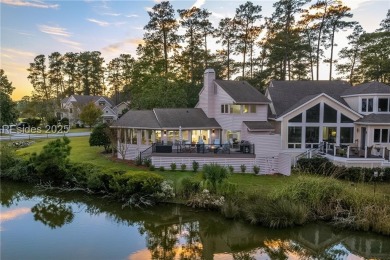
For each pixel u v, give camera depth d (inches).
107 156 1256.8
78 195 939.3
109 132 1269.7
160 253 573.6
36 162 1011.9
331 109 1153.4
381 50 1978.3
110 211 818.8
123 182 853.2
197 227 715.4
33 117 2738.7
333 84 1422.2
